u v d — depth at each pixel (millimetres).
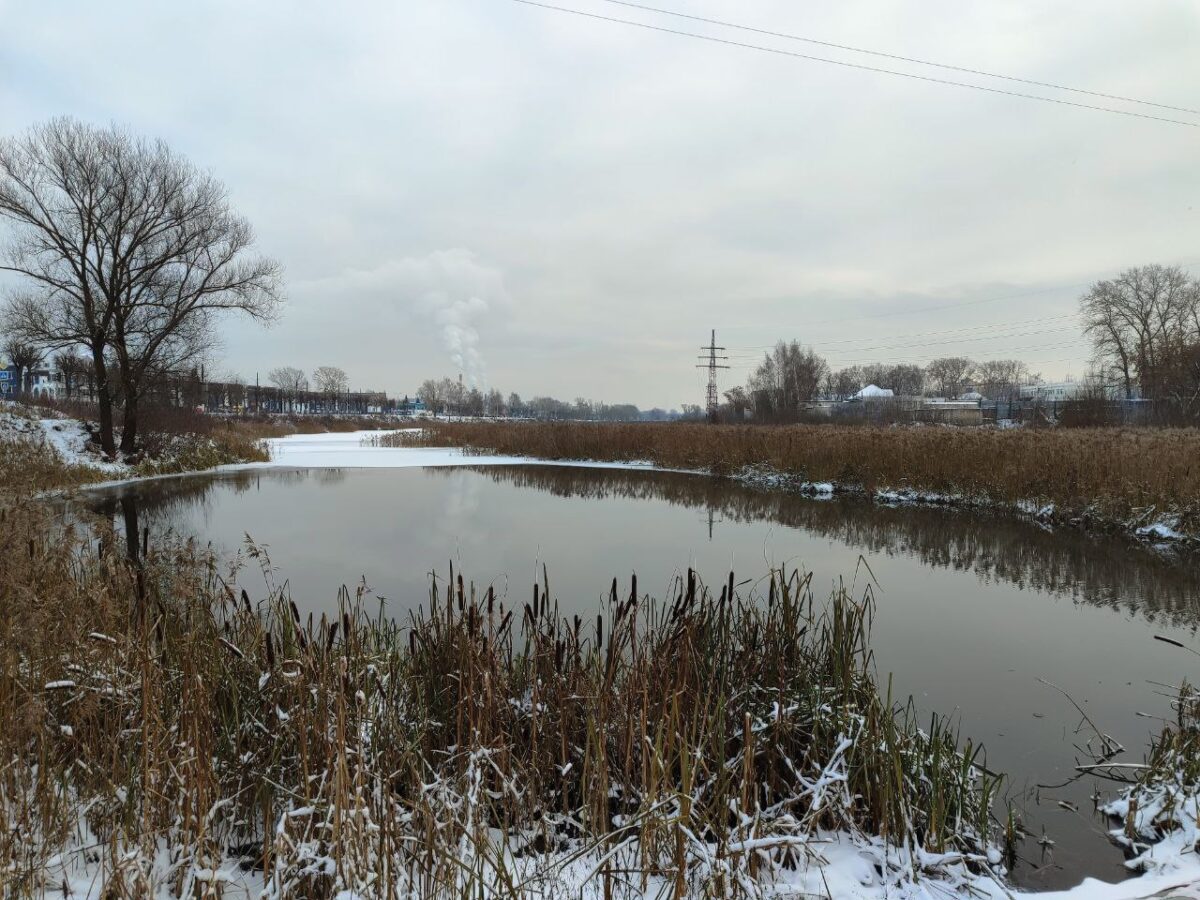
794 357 60000
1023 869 3002
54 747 2973
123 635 3611
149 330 20344
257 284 21031
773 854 2869
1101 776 3859
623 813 2992
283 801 2934
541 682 3643
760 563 8969
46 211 18109
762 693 3773
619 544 10086
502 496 15367
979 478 13945
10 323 18406
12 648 3158
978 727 4492
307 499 14672
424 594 7270
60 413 22312
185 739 2779
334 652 3498
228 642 3494
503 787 2918
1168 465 11336
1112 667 5578
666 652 3506
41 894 2373
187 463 21125
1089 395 27469
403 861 2592
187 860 2402
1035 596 7777
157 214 19344
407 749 3043
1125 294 46125
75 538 4891
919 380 88938
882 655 5840
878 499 14945
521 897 2383
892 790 3082
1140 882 2832
